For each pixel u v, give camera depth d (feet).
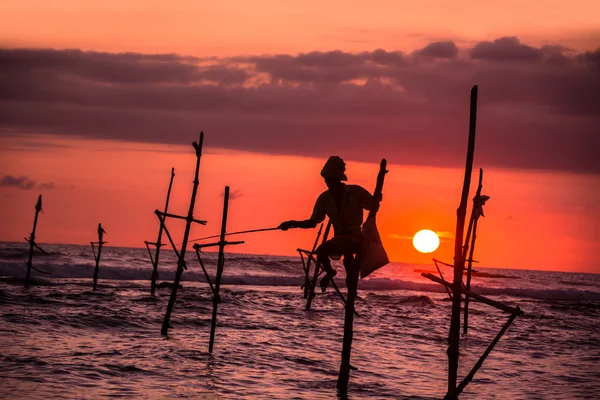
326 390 46.24
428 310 113.60
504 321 99.91
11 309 80.53
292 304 113.60
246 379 48.42
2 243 501.97
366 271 40.96
